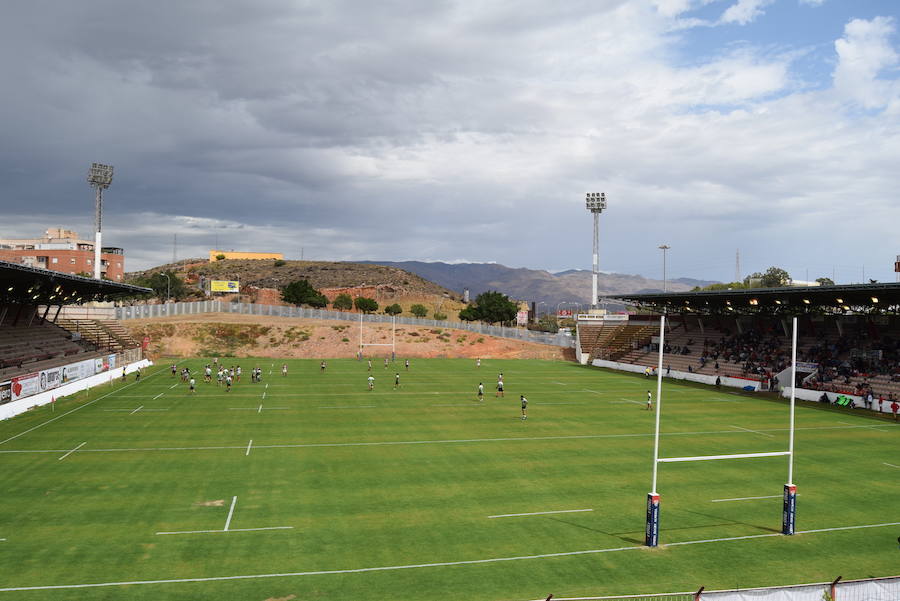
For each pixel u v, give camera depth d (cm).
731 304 9244
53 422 4950
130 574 2212
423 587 2164
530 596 2111
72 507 2908
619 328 12356
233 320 13188
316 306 17638
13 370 5862
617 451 4269
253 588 2127
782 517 2952
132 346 10012
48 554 2369
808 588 1906
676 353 10094
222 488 3244
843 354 7856
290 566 2311
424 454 4084
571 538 2650
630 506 3092
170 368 9075
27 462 3712
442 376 8775
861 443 4666
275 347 12325
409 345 13012
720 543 2625
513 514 2939
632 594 2141
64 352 7638
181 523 2725
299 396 6556
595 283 13550
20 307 8025
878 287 6166
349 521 2798
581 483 3475
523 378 8794
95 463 3706
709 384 8350
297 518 2819
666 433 4922
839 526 2856
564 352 13138
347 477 3503
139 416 5253
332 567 2312
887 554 2539
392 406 6019
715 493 3341
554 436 4731
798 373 7594
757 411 6112
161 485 3278
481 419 5400
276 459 3875
